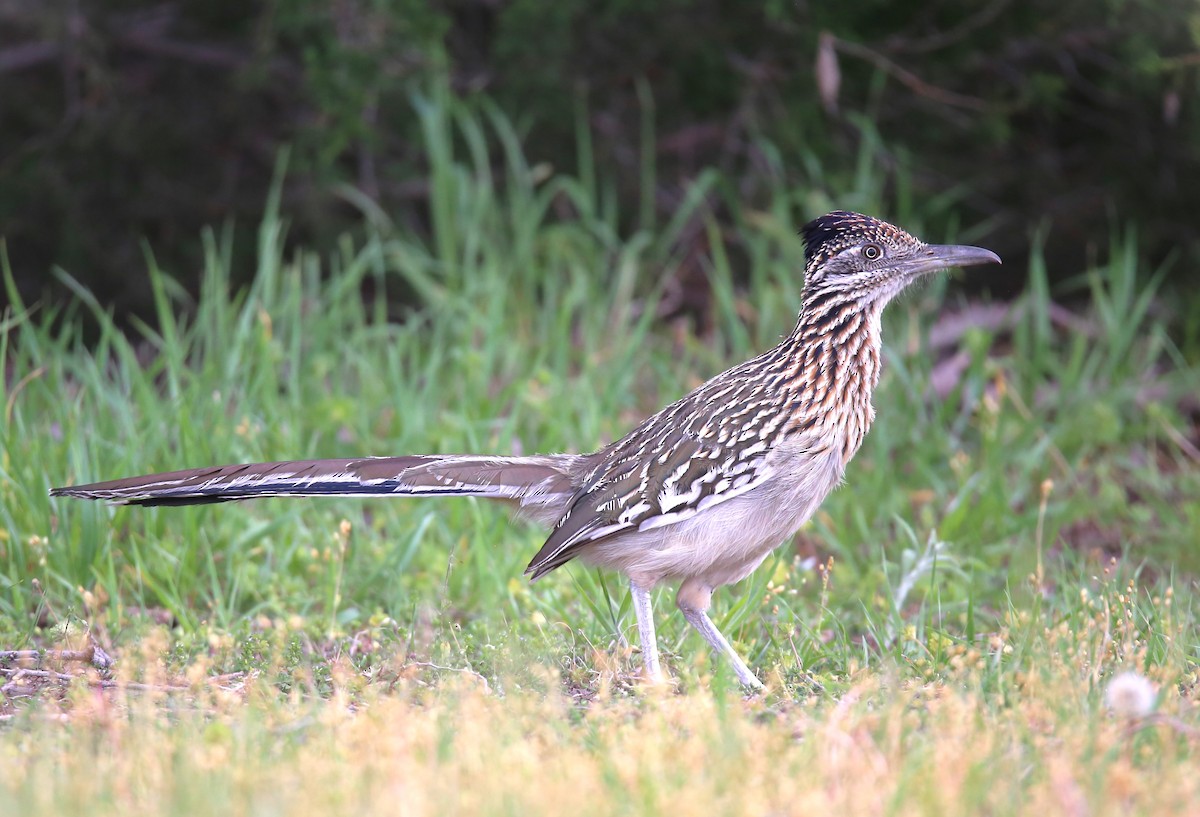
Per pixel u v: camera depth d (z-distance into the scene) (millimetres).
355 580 10820
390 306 17891
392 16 16359
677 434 8969
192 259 18172
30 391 12438
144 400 12125
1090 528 13180
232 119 18406
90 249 18000
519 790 5918
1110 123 17719
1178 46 15922
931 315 16188
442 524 11766
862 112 17516
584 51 17234
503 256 16359
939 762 6277
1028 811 5875
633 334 15469
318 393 13648
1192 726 6992
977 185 17953
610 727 6938
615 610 9828
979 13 16375
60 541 10453
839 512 12281
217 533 11219
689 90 17609
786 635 9398
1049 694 7383
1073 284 16734
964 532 12180
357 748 6625
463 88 17984
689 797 5770
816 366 9023
